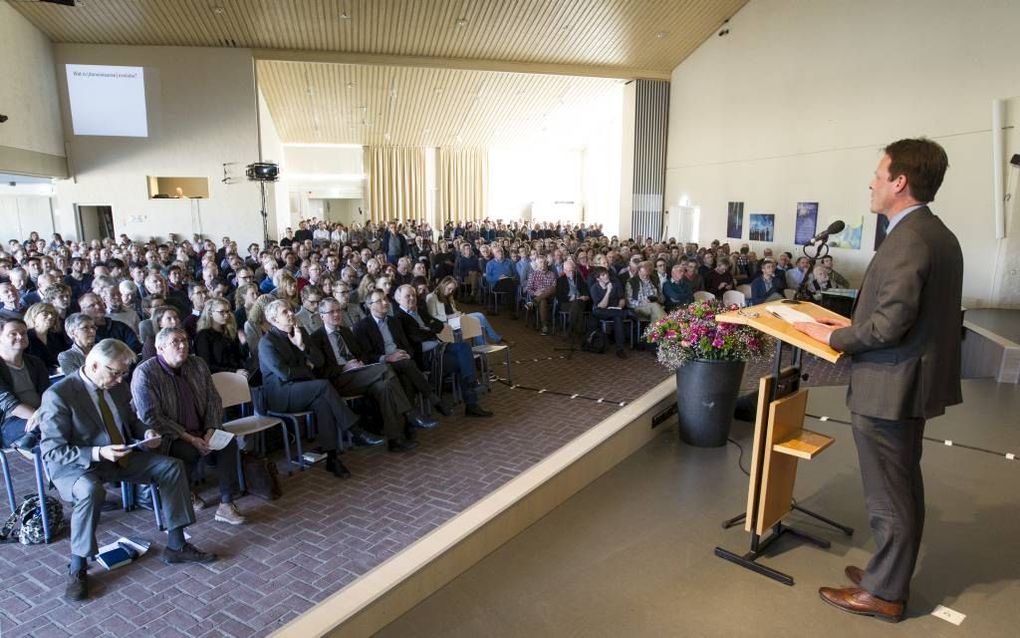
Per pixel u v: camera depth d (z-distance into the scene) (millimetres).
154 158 12672
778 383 2320
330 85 14906
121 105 12352
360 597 2031
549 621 2090
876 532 2033
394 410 3891
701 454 3594
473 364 4738
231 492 3090
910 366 1847
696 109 13875
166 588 2473
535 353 6852
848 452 3621
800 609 2125
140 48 12312
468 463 3709
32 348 3951
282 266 7816
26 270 6270
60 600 2400
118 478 2623
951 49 7938
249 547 2777
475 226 18031
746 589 2252
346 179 20469
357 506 3168
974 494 3064
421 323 5094
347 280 6816
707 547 2551
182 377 3102
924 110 8359
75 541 2459
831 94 9969
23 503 2973
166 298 5648
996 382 5289
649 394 4043
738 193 12492
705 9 12078
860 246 9492
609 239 13984
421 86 15359
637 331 7051
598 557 2484
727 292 7406
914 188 1853
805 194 10633
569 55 13719
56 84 11984
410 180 20953
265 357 3648
